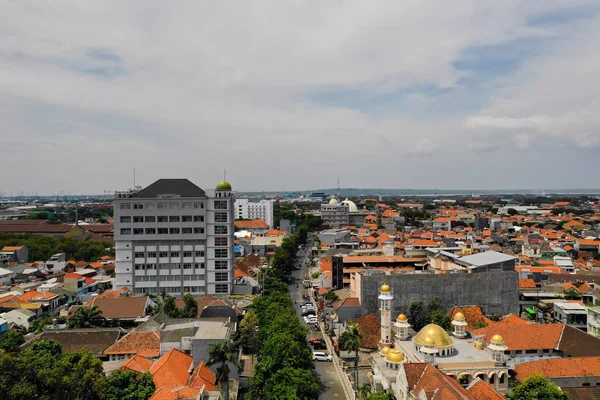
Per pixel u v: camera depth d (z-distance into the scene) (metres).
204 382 81.31
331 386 100.50
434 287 137.00
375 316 131.38
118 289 165.00
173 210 167.50
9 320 131.62
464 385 85.00
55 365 71.44
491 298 138.38
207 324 107.94
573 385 90.00
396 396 84.44
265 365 86.94
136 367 89.25
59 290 157.88
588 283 159.50
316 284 187.88
